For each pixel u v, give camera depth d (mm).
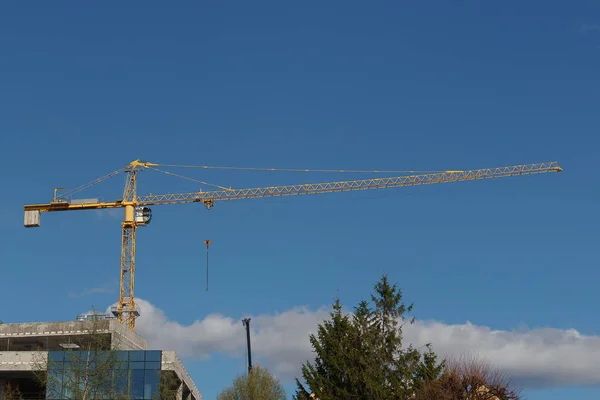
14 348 107938
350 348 85875
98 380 70812
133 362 99250
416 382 82562
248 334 120000
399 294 88875
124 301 196500
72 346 99438
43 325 106375
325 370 86562
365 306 88688
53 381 72500
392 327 87250
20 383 100312
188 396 120812
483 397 76500
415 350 85812
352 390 83500
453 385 77625
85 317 108250
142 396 98062
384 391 82250
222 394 109375
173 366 102250
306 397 85250
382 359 85000
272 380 110438
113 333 95500
